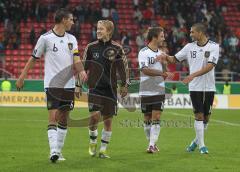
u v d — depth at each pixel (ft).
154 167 71.72
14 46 271.28
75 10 285.64
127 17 299.79
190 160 78.28
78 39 272.10
